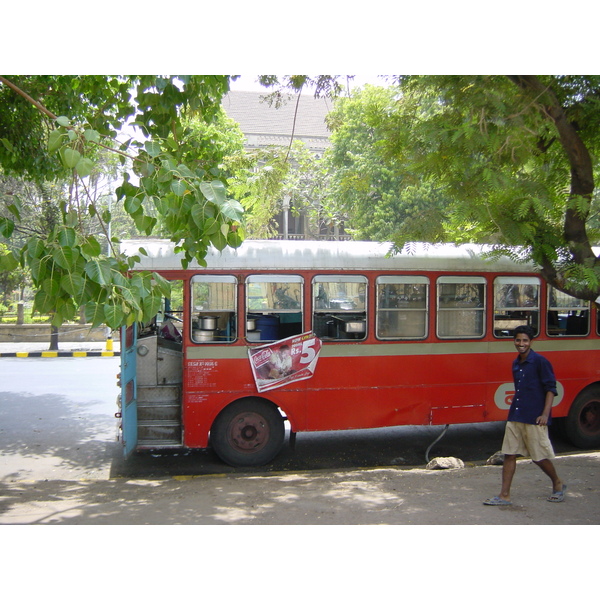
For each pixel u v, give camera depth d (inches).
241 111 1243.8
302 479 268.5
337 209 742.5
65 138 156.7
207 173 212.1
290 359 293.9
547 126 242.2
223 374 288.8
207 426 288.4
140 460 319.0
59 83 315.9
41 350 785.6
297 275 295.9
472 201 226.7
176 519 205.5
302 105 1302.9
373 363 303.9
